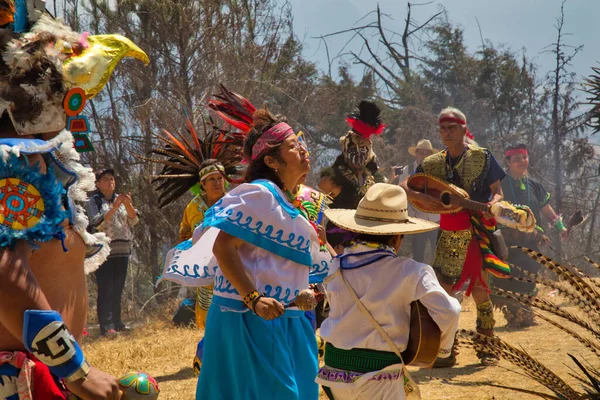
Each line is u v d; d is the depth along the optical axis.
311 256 5.84
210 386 5.51
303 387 5.57
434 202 9.95
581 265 21.66
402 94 31.03
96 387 3.47
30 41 3.88
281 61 22.80
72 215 4.16
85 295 4.30
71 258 4.15
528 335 11.05
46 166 4.05
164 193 10.34
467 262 9.93
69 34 4.07
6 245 3.54
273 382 5.36
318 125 24.81
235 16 20.22
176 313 14.59
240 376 5.39
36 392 3.77
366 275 5.60
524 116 29.20
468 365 9.47
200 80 19.22
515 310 12.00
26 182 3.68
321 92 24.20
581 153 25.92
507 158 13.79
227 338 5.43
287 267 5.48
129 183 18.45
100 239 4.33
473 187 10.11
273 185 5.50
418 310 5.48
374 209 5.78
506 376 8.68
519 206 9.74
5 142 3.80
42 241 3.70
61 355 3.42
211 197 9.67
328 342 5.73
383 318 5.52
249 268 5.39
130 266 19.36
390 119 29.64
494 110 29.62
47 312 3.45
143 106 18.14
